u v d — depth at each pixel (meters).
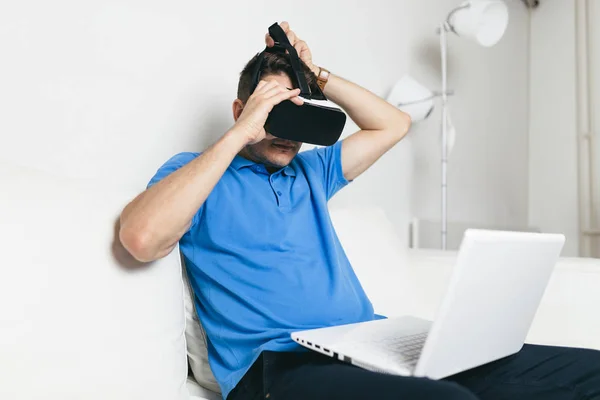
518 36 3.60
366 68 2.22
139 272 0.97
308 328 1.10
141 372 0.92
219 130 1.57
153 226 0.93
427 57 2.64
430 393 0.74
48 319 0.83
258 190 1.20
